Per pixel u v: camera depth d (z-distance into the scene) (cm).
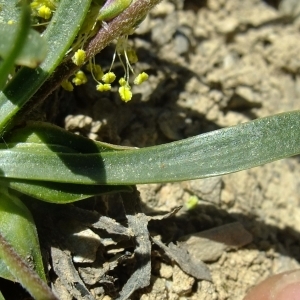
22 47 6
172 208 10
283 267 11
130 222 9
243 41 13
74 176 8
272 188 12
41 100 8
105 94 11
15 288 8
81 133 10
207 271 10
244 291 10
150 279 9
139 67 12
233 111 13
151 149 8
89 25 8
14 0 8
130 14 8
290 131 8
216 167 8
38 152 8
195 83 12
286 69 13
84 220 9
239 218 11
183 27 13
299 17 14
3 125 8
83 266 9
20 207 8
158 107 12
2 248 7
